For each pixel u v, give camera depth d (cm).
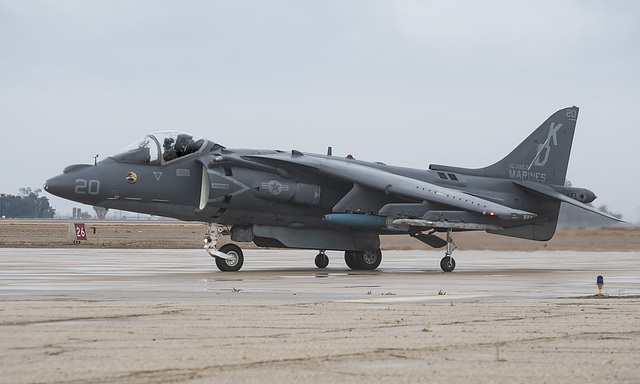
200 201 3916
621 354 1169
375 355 1148
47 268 3875
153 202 3822
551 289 2667
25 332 1360
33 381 933
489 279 3309
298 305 1900
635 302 2059
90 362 1064
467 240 5725
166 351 1165
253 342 1266
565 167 4788
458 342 1287
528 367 1053
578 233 6281
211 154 3953
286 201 4028
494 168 4650
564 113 4797
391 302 2042
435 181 4469
